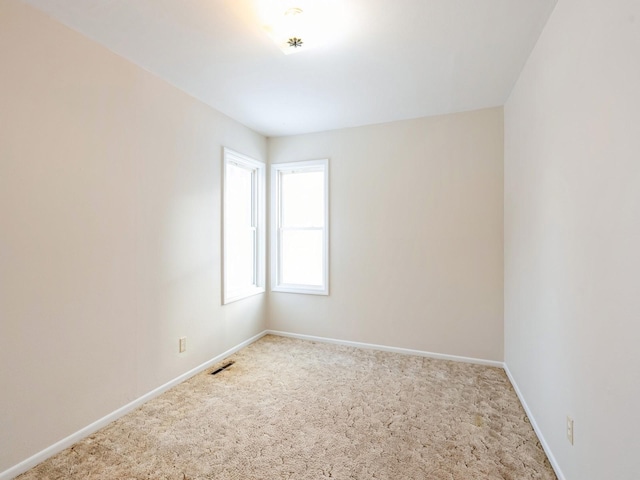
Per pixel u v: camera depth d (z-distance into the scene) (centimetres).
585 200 141
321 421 220
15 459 168
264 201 403
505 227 305
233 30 196
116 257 221
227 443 197
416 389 266
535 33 199
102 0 169
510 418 224
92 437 201
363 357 337
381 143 356
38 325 178
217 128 319
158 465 178
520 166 250
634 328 106
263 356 339
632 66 106
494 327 315
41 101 179
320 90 278
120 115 224
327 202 377
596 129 132
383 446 195
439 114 332
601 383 127
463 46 213
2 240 164
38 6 174
